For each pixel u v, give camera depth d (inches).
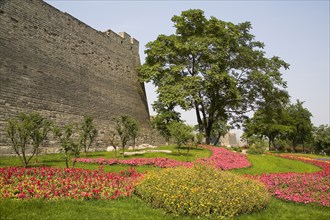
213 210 317.7
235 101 1429.6
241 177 412.2
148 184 379.9
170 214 316.2
